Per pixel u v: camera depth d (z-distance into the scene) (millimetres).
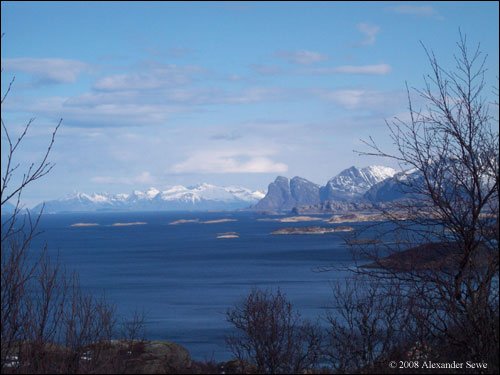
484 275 9109
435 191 9398
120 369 9391
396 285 9578
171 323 49156
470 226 9266
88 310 9875
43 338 9430
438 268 9297
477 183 9188
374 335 10125
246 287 81438
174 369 10391
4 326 8594
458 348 9391
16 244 8758
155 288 84062
